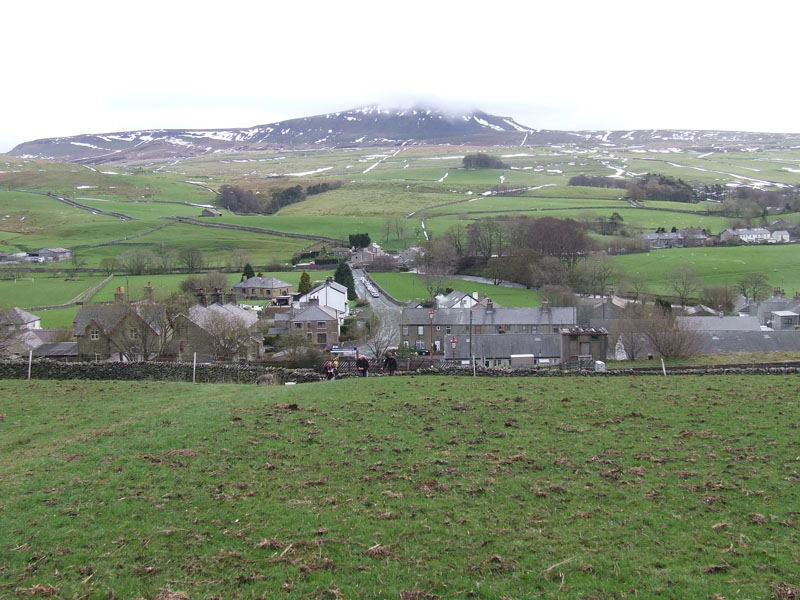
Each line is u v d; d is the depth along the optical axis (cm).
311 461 2447
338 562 1727
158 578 1644
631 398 3381
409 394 3503
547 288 13325
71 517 1959
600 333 6431
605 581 1636
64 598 1554
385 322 9600
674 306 11994
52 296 13325
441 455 2525
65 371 4525
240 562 1723
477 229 18712
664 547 1805
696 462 2428
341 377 4531
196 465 2388
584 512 2020
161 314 7344
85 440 2698
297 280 16375
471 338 7206
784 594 1558
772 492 2145
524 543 1830
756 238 19638
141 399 3562
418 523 1948
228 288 13725
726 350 6644
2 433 2870
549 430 2847
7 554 1747
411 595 1578
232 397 3509
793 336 6881
